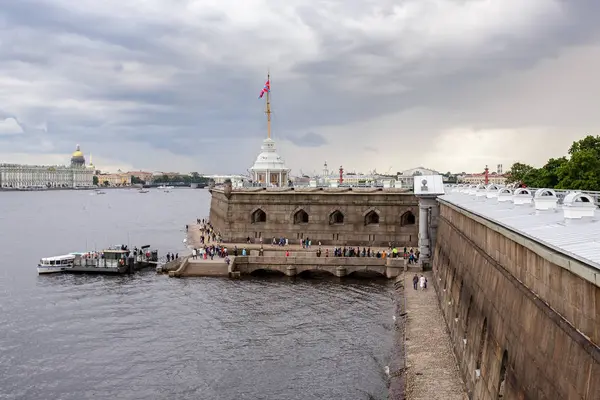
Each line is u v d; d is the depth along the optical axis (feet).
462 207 142.20
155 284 257.55
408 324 170.60
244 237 331.16
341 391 134.72
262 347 167.12
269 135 487.20
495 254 100.01
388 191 310.65
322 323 189.06
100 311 210.38
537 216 95.91
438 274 209.26
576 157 263.90
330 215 317.01
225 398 134.00
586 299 55.06
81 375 149.59
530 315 71.92
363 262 267.18
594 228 72.90
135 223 635.66
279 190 328.70
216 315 201.87
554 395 59.93
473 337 111.14
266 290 240.94
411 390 121.80
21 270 300.81
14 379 147.33
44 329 188.55
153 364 156.25
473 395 103.65
